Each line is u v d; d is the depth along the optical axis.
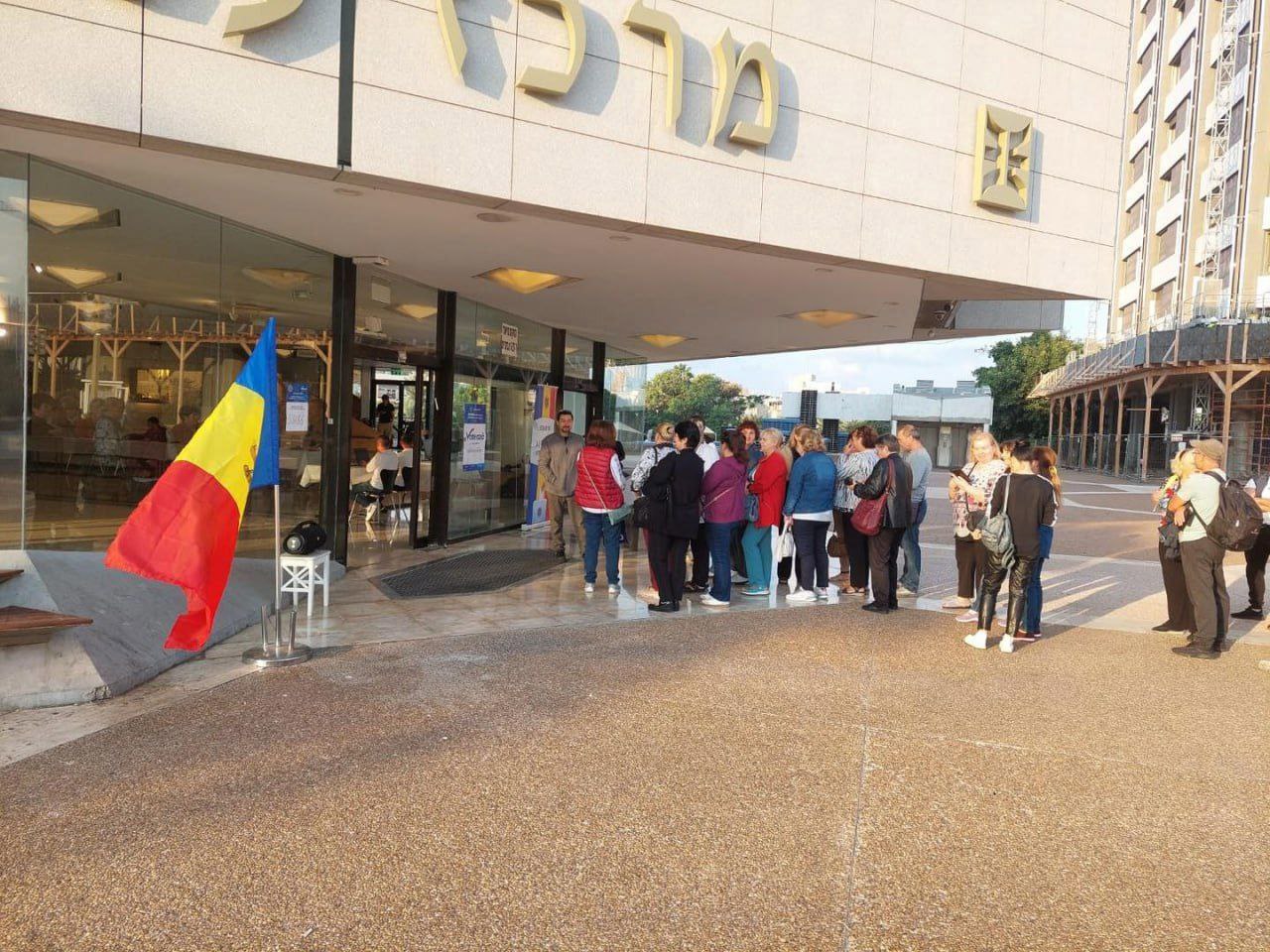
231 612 7.42
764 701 5.81
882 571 8.72
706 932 3.19
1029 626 7.95
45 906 3.21
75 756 4.61
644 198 7.98
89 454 6.95
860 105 9.21
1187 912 3.44
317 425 9.93
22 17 5.47
